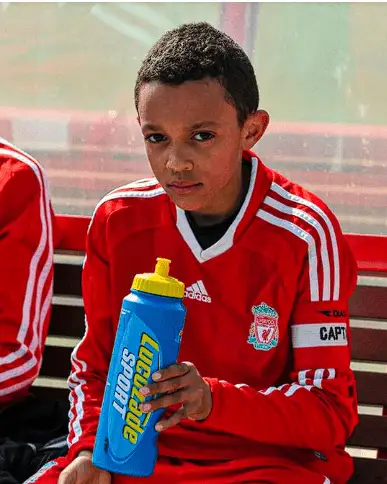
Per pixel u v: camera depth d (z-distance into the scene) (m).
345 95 3.14
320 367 2.35
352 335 2.79
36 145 3.33
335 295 2.40
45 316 2.90
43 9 3.28
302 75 3.17
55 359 3.03
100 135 3.29
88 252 2.58
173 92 2.18
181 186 2.24
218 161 2.24
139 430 2.08
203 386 2.14
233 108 2.25
